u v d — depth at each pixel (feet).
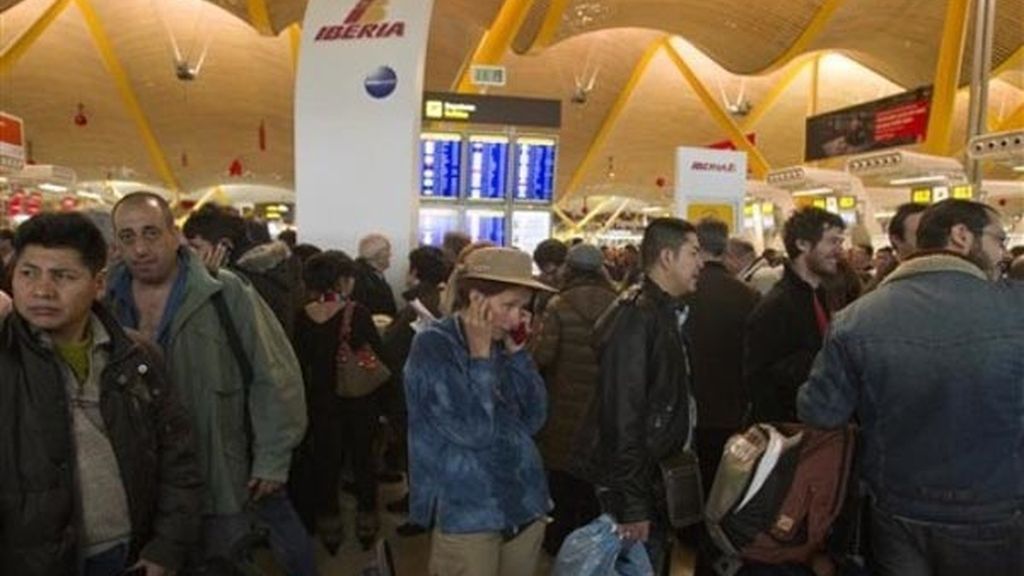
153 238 7.52
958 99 74.08
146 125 95.04
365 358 12.42
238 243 11.50
